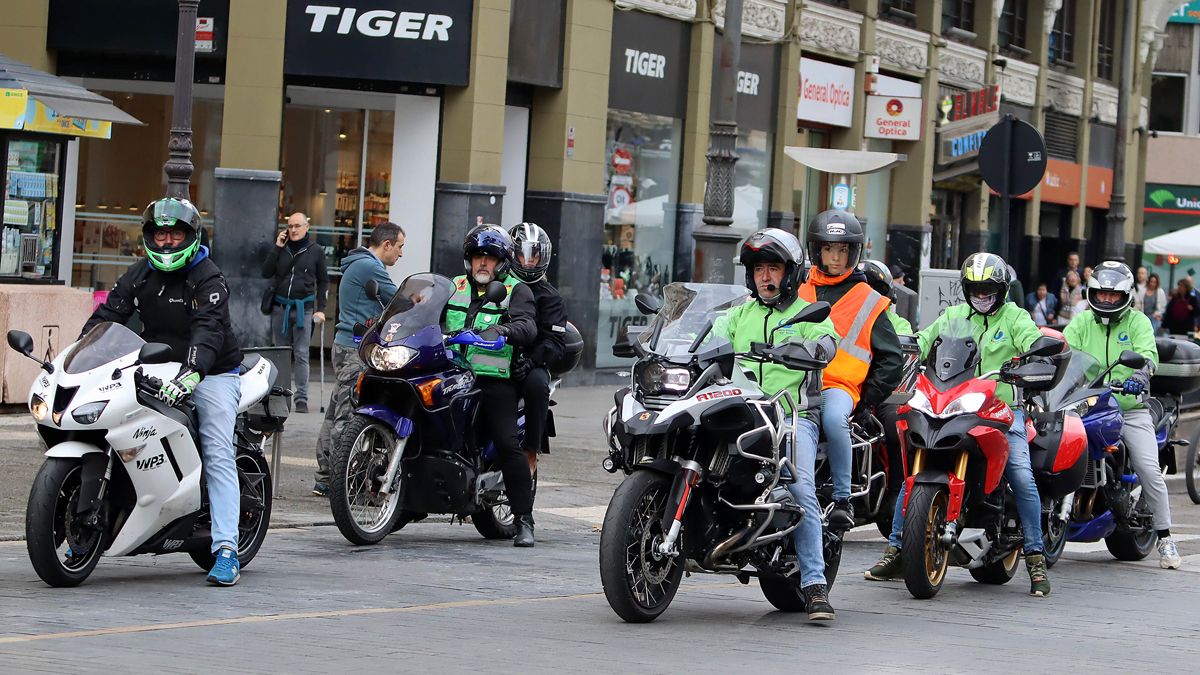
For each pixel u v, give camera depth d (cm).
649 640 1638
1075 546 2745
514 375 2314
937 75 6725
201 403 1869
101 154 4506
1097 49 8444
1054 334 2502
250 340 4322
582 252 4778
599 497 2930
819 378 1800
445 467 2253
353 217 4538
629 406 1662
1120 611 2020
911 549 1986
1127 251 9200
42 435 1797
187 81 3061
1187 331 7088
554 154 4691
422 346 2211
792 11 5731
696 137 5256
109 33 4350
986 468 2019
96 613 1664
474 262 2298
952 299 3656
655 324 1889
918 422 1981
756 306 1808
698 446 1681
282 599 1806
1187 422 4716
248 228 4309
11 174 3716
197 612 1697
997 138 3145
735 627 1748
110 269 4528
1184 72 10844
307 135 4522
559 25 4644
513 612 1784
